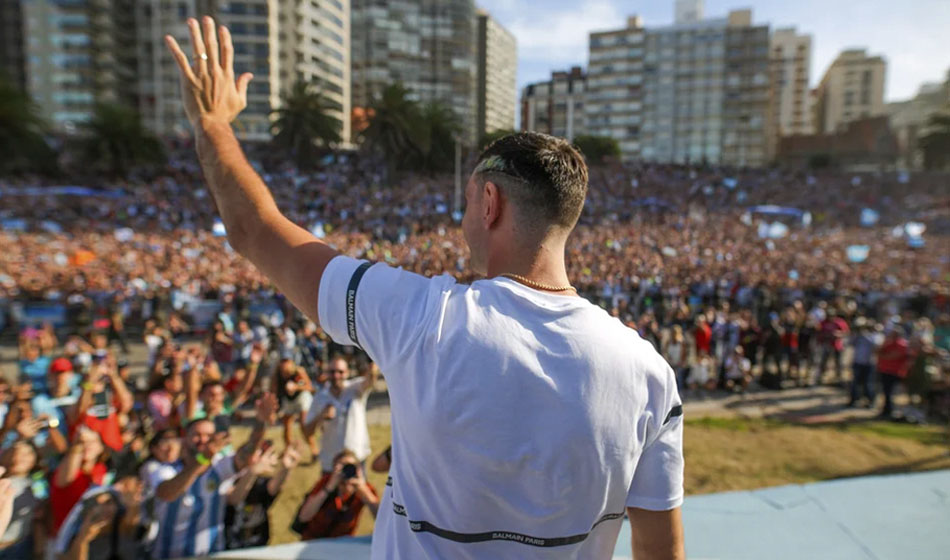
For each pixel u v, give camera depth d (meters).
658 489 0.86
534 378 0.76
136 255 20.61
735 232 32.56
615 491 0.82
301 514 3.74
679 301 14.60
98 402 4.88
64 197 36.66
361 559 2.26
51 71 69.44
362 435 5.45
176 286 15.20
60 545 3.23
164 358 6.38
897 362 8.98
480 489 0.78
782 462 7.19
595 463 0.77
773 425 8.67
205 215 32.69
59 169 44.91
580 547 0.85
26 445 3.70
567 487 0.77
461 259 18.91
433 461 0.80
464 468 0.78
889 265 25.27
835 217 42.59
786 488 3.15
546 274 0.89
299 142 44.47
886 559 2.48
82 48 69.00
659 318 14.44
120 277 15.90
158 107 75.19
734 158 85.88
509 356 0.78
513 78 103.81
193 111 1.07
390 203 34.03
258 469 3.66
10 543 3.47
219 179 1.01
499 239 0.91
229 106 1.10
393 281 0.88
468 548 0.81
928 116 57.22
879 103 110.00
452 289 0.87
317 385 7.68
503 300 0.84
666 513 0.86
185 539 3.48
